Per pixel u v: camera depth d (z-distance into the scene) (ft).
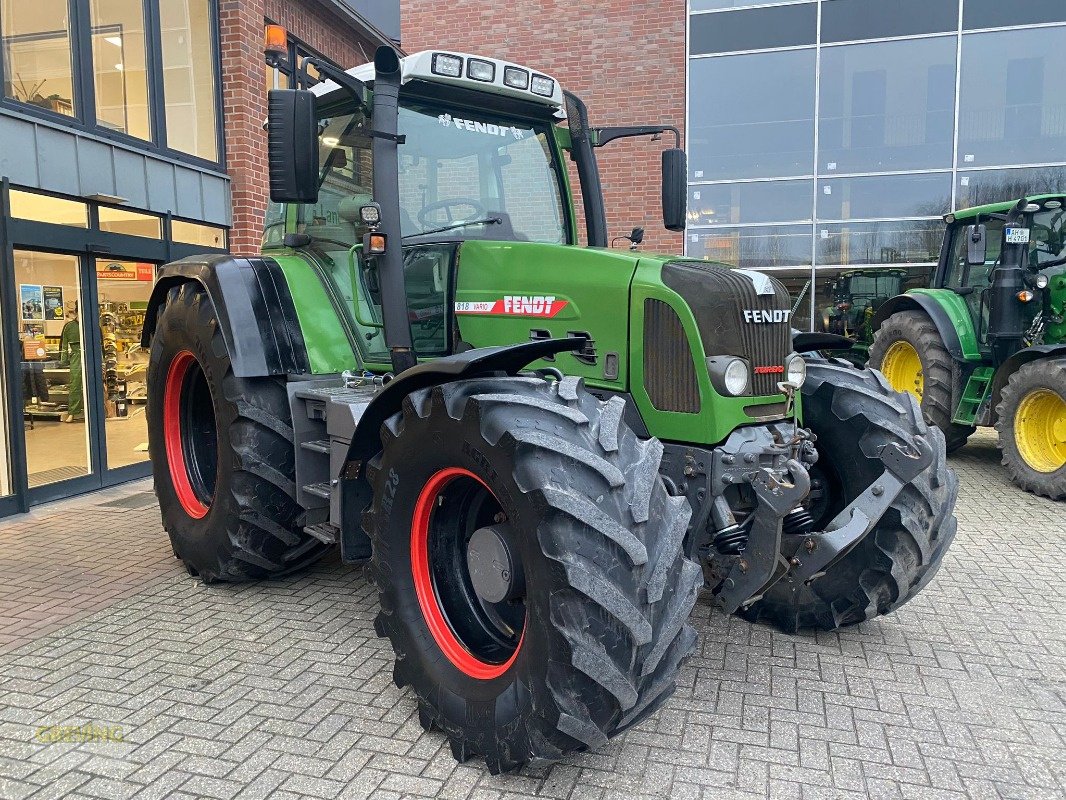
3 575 14.92
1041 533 17.76
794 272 36.40
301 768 8.55
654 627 7.68
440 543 9.73
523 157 13.46
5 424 18.88
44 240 19.06
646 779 8.37
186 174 23.93
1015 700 10.14
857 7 34.78
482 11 36.86
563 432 7.94
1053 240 22.93
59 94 19.70
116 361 22.13
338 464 11.18
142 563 15.66
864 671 10.96
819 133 35.58
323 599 13.69
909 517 10.84
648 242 36.17
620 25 35.83
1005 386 22.35
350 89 11.76
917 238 35.14
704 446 9.82
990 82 34.09
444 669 9.04
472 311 11.82
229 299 12.84
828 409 11.88
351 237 13.28
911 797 8.07
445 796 8.06
